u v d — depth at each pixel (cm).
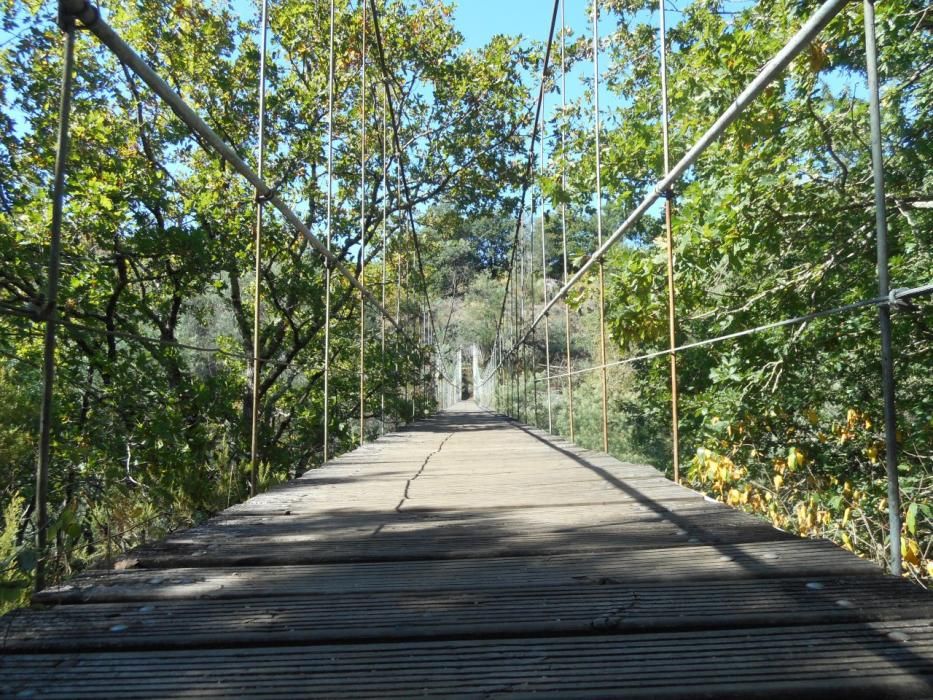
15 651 101
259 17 895
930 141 349
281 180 880
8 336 389
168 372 521
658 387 718
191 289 612
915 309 122
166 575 142
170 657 98
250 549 167
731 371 455
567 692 86
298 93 870
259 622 112
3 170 489
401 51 966
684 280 471
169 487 365
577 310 570
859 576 126
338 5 893
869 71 118
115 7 687
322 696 86
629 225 300
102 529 298
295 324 861
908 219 349
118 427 454
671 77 482
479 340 3238
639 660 94
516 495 258
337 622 112
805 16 353
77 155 550
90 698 86
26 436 266
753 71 379
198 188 712
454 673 92
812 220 399
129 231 559
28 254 443
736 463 482
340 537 182
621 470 326
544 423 1346
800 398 439
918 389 400
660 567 139
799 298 429
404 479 321
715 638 101
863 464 421
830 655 93
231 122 824
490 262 3297
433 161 1086
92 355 464
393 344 1062
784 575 130
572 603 119
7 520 177
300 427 852
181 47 740
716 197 428
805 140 405
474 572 142
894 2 310
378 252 1066
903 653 93
